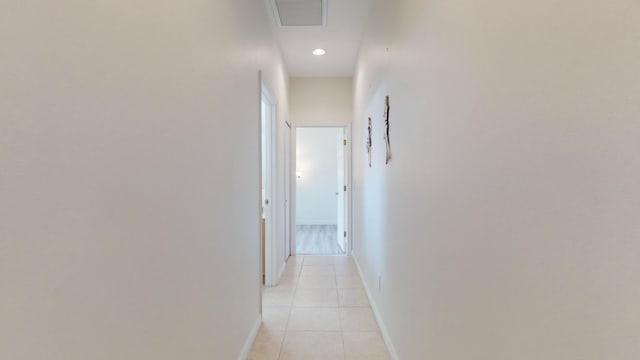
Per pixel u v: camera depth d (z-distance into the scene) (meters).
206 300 1.55
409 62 1.84
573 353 0.65
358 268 4.37
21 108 0.63
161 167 1.12
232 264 1.99
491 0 0.95
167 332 1.17
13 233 0.62
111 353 0.87
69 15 0.74
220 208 1.76
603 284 0.58
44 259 0.68
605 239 0.58
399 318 2.09
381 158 2.70
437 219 1.40
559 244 0.68
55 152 0.70
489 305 0.97
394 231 2.23
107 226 0.85
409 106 1.84
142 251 1.01
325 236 7.25
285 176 4.75
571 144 0.65
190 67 1.36
